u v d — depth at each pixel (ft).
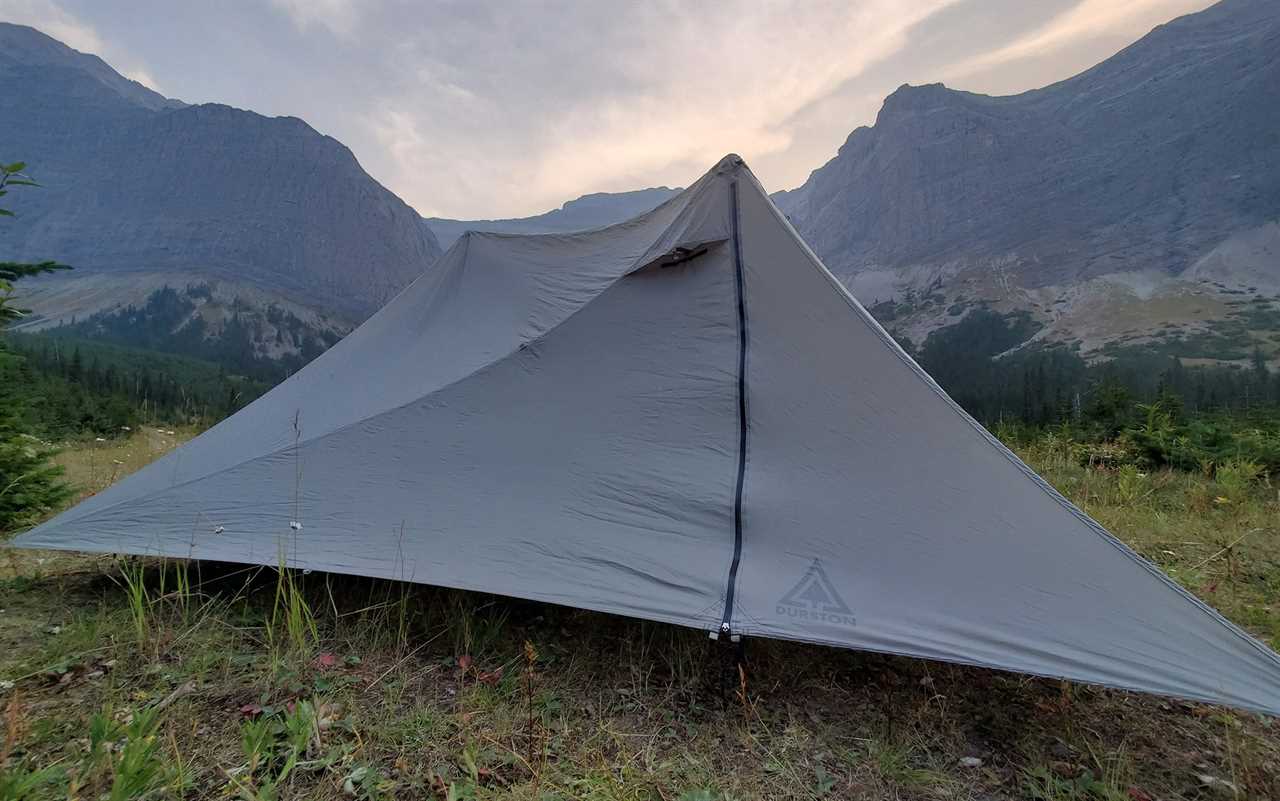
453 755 6.42
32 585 10.21
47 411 31.48
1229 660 7.25
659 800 6.05
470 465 10.21
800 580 8.36
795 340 10.35
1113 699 8.50
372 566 9.14
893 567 8.42
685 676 8.44
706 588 8.39
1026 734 7.64
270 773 5.81
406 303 14.56
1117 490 19.97
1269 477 22.25
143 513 10.07
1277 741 7.65
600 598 8.51
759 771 6.66
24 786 4.91
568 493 9.69
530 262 13.71
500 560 9.07
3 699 6.76
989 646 7.67
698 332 10.72
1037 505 8.74
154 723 6.36
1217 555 13.50
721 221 11.26
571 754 6.65
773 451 9.60
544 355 11.11
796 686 8.49
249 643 8.56
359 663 8.16
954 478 9.07
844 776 6.66
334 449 10.64
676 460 9.75
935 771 6.80
